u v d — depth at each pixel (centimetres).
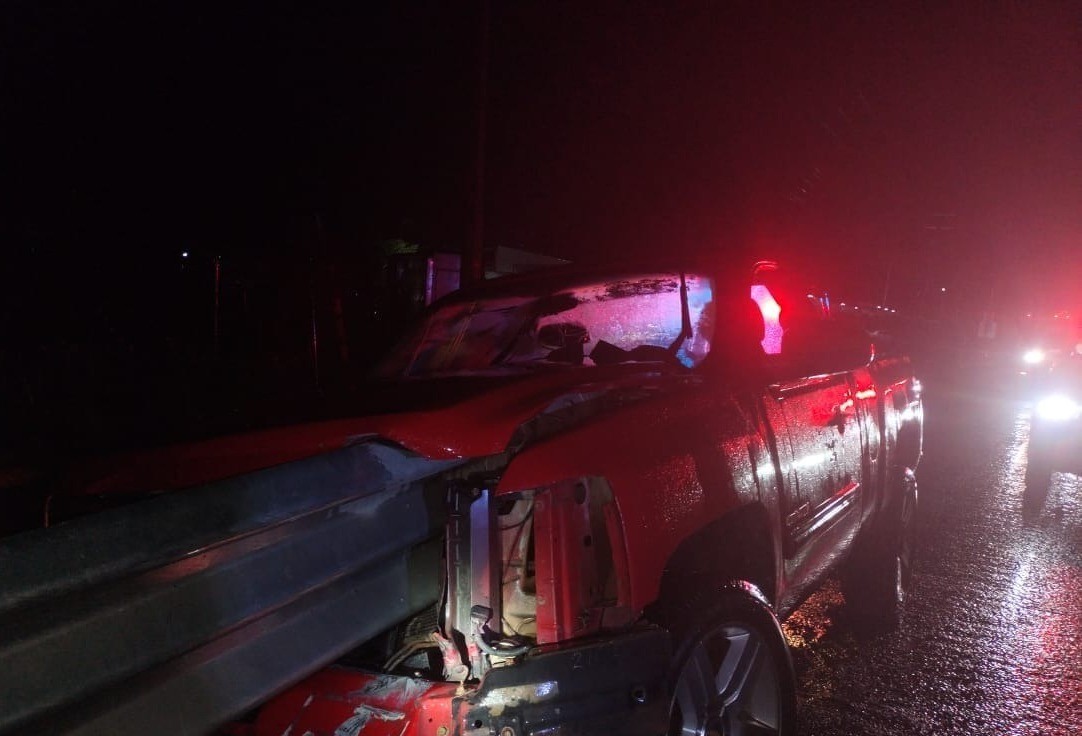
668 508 276
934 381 2267
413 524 264
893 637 521
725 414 329
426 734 240
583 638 254
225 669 208
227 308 1562
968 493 922
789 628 541
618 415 285
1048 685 455
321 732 251
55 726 172
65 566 174
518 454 258
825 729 407
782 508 351
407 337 456
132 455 302
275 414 331
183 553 195
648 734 253
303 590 226
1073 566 664
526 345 430
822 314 503
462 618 255
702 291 389
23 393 988
